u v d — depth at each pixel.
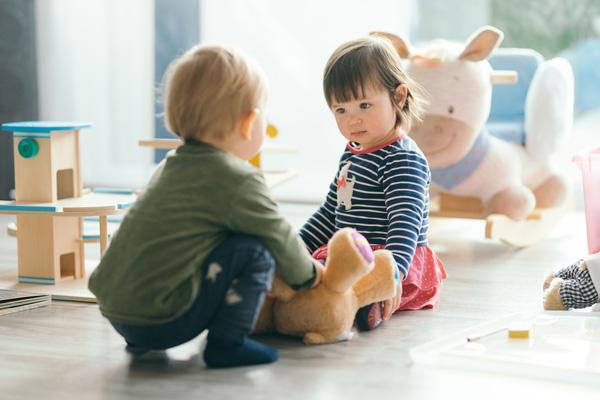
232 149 1.41
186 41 3.21
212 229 1.34
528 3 3.10
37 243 1.90
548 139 2.46
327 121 3.10
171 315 1.33
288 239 1.37
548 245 2.44
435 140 2.30
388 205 1.63
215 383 1.30
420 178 1.64
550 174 2.54
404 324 1.62
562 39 3.13
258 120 1.42
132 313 1.35
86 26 3.29
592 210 1.71
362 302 1.53
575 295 1.66
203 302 1.33
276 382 1.30
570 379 1.30
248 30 3.12
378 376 1.33
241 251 1.33
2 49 3.11
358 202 1.67
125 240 1.37
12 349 1.47
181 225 1.33
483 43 2.27
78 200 1.91
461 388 1.28
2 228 2.67
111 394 1.26
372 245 1.66
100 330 1.59
